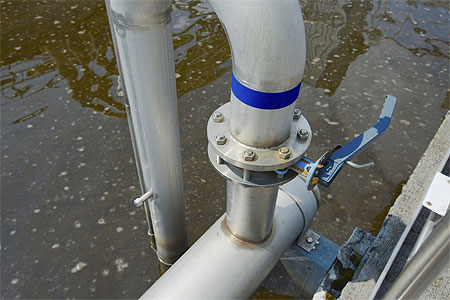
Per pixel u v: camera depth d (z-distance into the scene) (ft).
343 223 7.17
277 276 6.26
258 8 2.60
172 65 3.89
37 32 11.76
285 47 2.71
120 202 7.45
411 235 4.37
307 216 5.42
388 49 11.78
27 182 7.72
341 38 12.16
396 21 13.14
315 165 3.18
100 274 6.42
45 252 6.68
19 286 6.24
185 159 8.30
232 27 2.75
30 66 10.52
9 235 6.89
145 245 6.84
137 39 3.43
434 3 14.17
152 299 4.36
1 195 7.49
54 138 8.59
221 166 3.75
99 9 12.89
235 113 3.31
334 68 10.87
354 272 4.74
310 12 13.46
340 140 8.71
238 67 2.95
